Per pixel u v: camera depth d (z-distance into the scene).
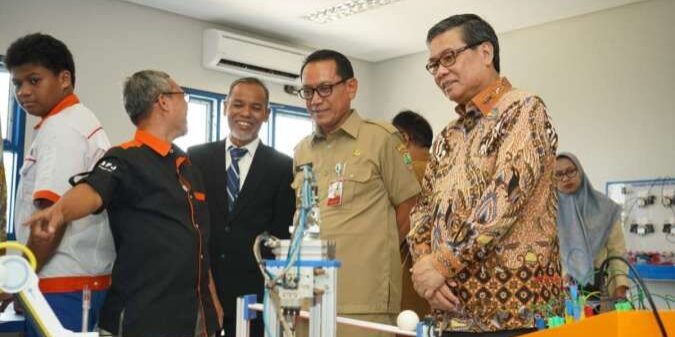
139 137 2.02
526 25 6.13
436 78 1.79
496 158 1.63
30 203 2.18
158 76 2.08
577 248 3.22
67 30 5.20
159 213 1.93
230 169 2.79
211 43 5.99
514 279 1.55
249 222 2.68
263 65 6.26
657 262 5.08
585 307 1.68
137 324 1.83
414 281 1.60
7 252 1.27
